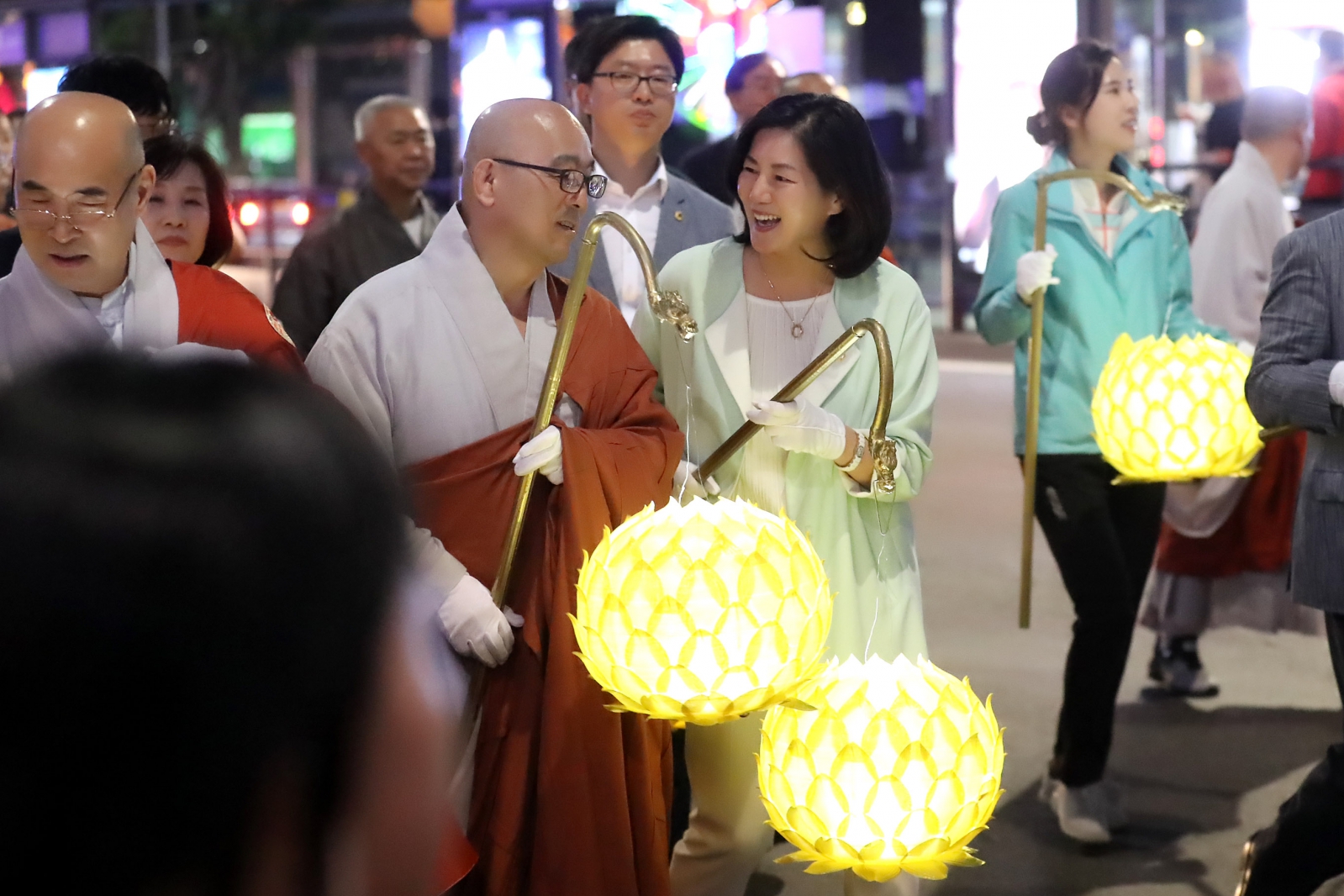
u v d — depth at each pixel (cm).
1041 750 433
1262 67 1043
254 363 72
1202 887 350
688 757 283
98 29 1493
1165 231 381
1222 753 433
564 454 243
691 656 199
